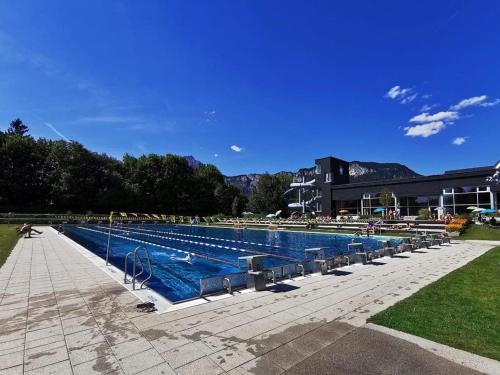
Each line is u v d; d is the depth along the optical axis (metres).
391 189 33.38
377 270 7.97
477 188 27.42
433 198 30.34
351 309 4.82
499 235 17.00
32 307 4.82
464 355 3.23
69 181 42.50
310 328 4.03
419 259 9.75
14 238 15.32
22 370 2.97
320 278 7.03
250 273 6.10
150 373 2.93
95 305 4.93
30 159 42.47
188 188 54.75
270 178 61.25
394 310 4.68
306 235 22.53
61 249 11.52
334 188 39.22
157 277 8.17
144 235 22.91
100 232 24.91
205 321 4.28
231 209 61.56
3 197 39.06
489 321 4.20
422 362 3.09
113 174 47.22
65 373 2.93
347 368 2.99
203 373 2.93
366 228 21.33
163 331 3.92
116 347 3.47
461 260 9.53
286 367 3.03
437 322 4.17
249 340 3.66
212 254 13.51
